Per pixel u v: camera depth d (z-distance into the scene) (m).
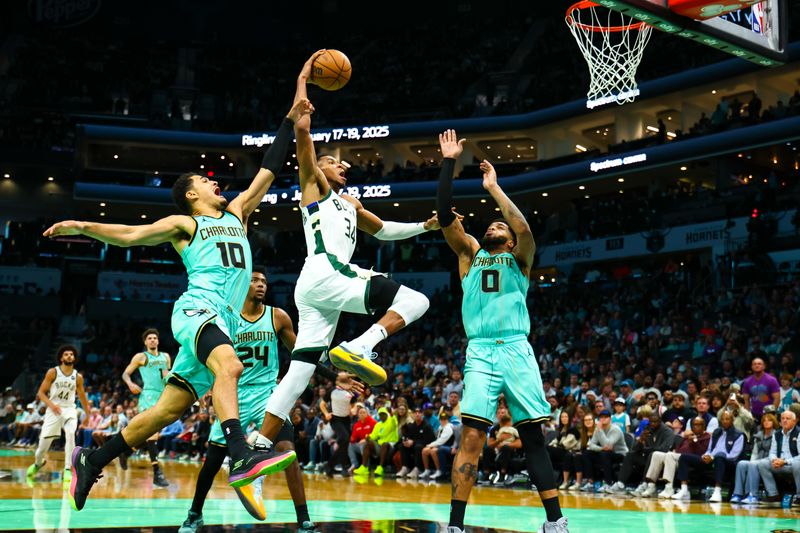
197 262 4.57
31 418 21.31
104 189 28.69
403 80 33.84
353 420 15.24
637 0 6.09
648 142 23.86
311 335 5.03
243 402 5.89
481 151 30.22
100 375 25.50
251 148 29.78
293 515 7.08
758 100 21.81
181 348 4.50
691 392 12.56
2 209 31.75
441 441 12.93
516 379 5.11
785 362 13.91
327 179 5.34
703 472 10.91
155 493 9.02
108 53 36.22
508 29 35.53
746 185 21.38
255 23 38.59
